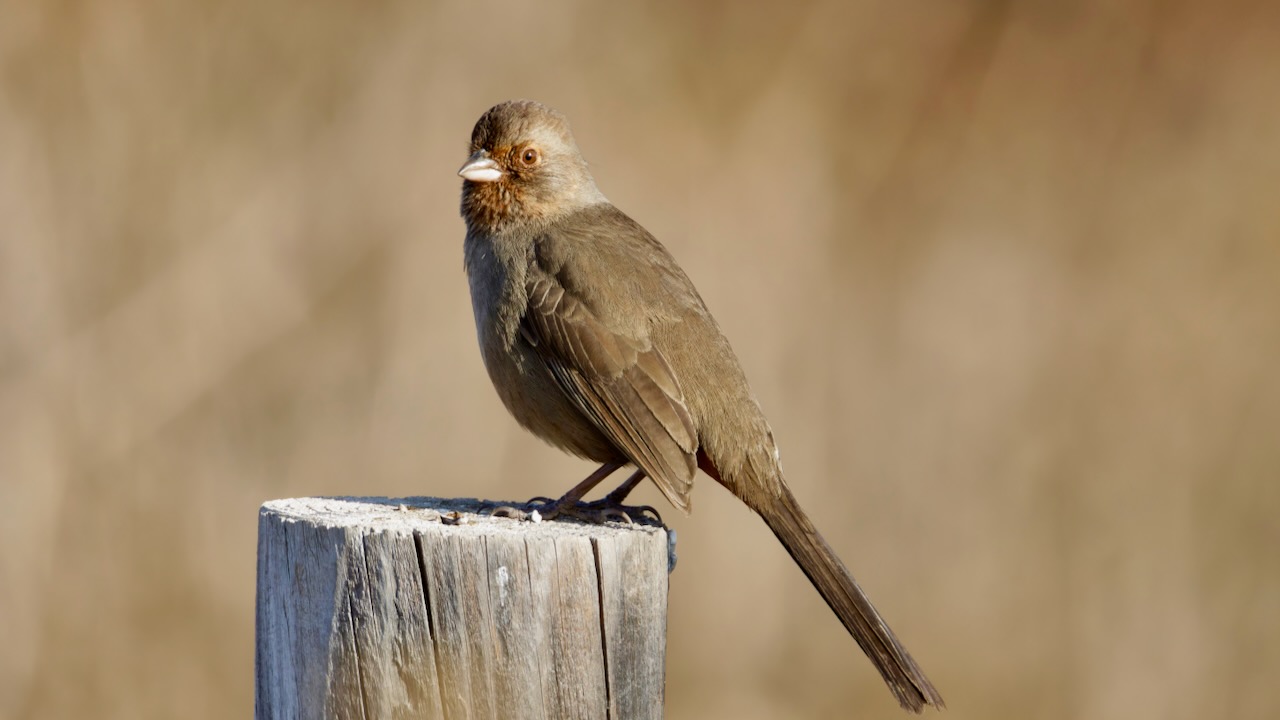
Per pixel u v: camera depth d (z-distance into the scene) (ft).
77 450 58.44
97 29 66.69
